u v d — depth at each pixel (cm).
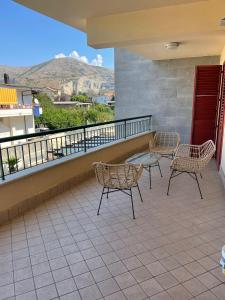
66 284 173
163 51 489
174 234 230
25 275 182
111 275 180
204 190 338
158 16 291
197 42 413
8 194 265
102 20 316
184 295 160
